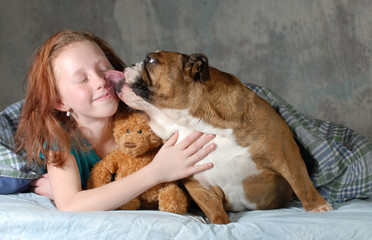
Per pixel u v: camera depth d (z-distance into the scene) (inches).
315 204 77.5
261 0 199.0
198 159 79.4
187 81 78.5
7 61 200.1
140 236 66.8
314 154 89.0
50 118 86.4
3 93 199.5
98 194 76.6
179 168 79.0
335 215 71.7
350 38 191.8
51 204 83.3
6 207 74.3
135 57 204.5
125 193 76.8
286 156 77.5
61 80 85.2
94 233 67.6
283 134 78.4
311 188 78.0
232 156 78.6
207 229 66.9
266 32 198.5
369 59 190.2
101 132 89.8
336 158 89.2
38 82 87.1
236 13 201.0
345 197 88.7
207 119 78.6
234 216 82.2
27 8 201.9
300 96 194.5
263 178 80.7
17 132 92.4
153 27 205.0
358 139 95.9
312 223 67.2
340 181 89.4
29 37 201.2
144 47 205.0
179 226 67.4
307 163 92.9
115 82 82.8
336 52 192.7
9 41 201.0
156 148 88.0
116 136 84.1
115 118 87.6
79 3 203.6
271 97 110.0
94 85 84.0
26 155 89.8
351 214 72.6
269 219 71.7
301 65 195.3
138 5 205.3
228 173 79.8
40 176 92.4
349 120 188.4
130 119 83.5
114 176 88.4
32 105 88.4
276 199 84.7
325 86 192.4
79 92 83.9
